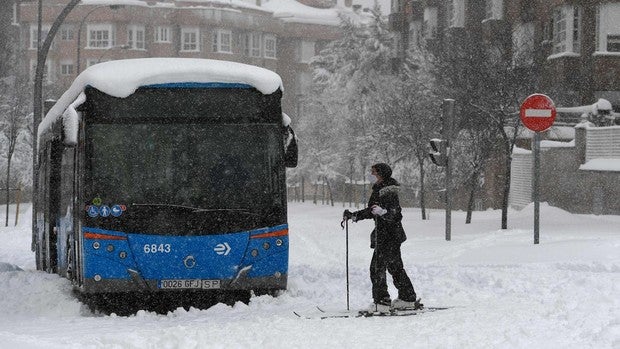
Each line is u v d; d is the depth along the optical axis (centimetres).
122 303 1789
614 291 1468
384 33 9344
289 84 15700
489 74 3975
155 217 1603
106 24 13612
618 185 3925
